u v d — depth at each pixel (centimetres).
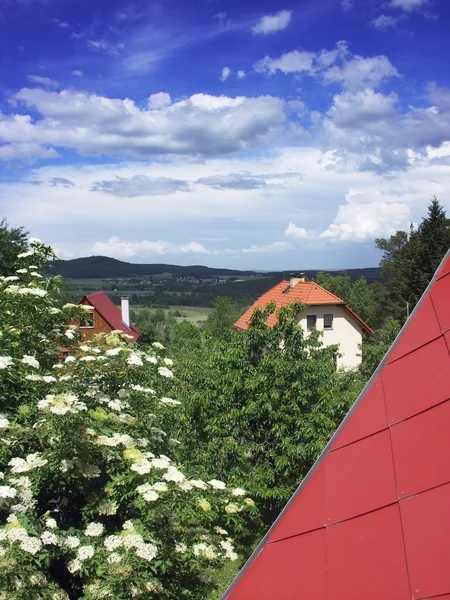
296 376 982
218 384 985
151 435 588
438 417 222
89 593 427
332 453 253
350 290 5631
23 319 671
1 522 431
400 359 261
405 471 216
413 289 3856
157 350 744
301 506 240
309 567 215
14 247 2692
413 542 192
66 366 618
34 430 499
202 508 499
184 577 519
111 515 508
